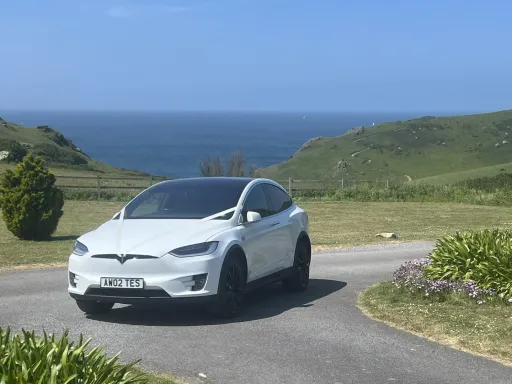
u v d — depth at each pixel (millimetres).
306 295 10172
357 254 14828
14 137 70188
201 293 8031
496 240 10281
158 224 8758
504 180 41844
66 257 14367
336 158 127812
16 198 17328
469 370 6352
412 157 128875
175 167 134375
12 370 4242
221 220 8820
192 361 6605
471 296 8891
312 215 25172
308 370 6336
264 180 10234
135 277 7984
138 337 7559
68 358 4539
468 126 141625
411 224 22016
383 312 8586
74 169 58219
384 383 5984
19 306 9336
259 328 7953
